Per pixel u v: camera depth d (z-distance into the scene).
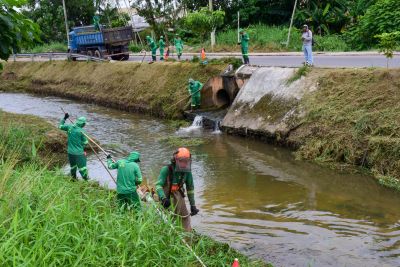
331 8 33.19
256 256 6.96
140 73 24.16
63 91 29.00
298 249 7.25
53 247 4.58
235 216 8.80
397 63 16.50
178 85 20.94
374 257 6.93
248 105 16.09
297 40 29.53
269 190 10.30
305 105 13.89
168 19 40.59
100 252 4.88
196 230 8.06
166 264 5.29
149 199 7.23
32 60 36.50
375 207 9.04
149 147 14.85
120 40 29.80
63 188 6.55
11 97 29.81
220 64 20.20
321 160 11.99
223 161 12.83
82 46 31.25
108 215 5.80
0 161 8.14
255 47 30.19
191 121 18.31
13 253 4.14
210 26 27.59
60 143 13.62
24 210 5.04
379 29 25.23
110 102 24.09
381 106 11.98
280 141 13.91
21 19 9.29
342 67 15.27
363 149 11.34
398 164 10.39
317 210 9.01
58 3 46.06
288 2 35.00
